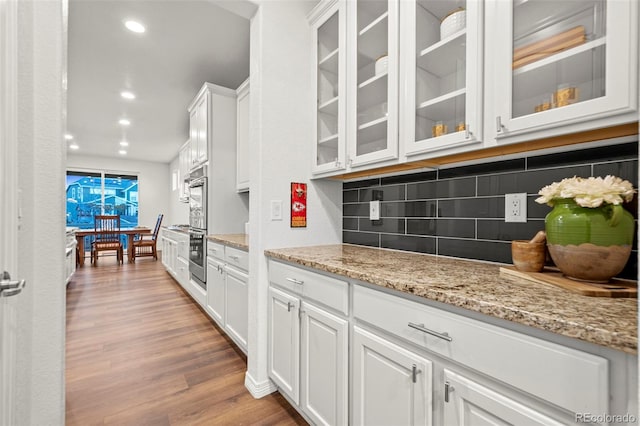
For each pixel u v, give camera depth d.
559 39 0.85
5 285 0.65
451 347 0.76
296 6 1.76
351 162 1.50
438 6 1.24
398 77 1.28
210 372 1.87
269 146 1.65
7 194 0.72
